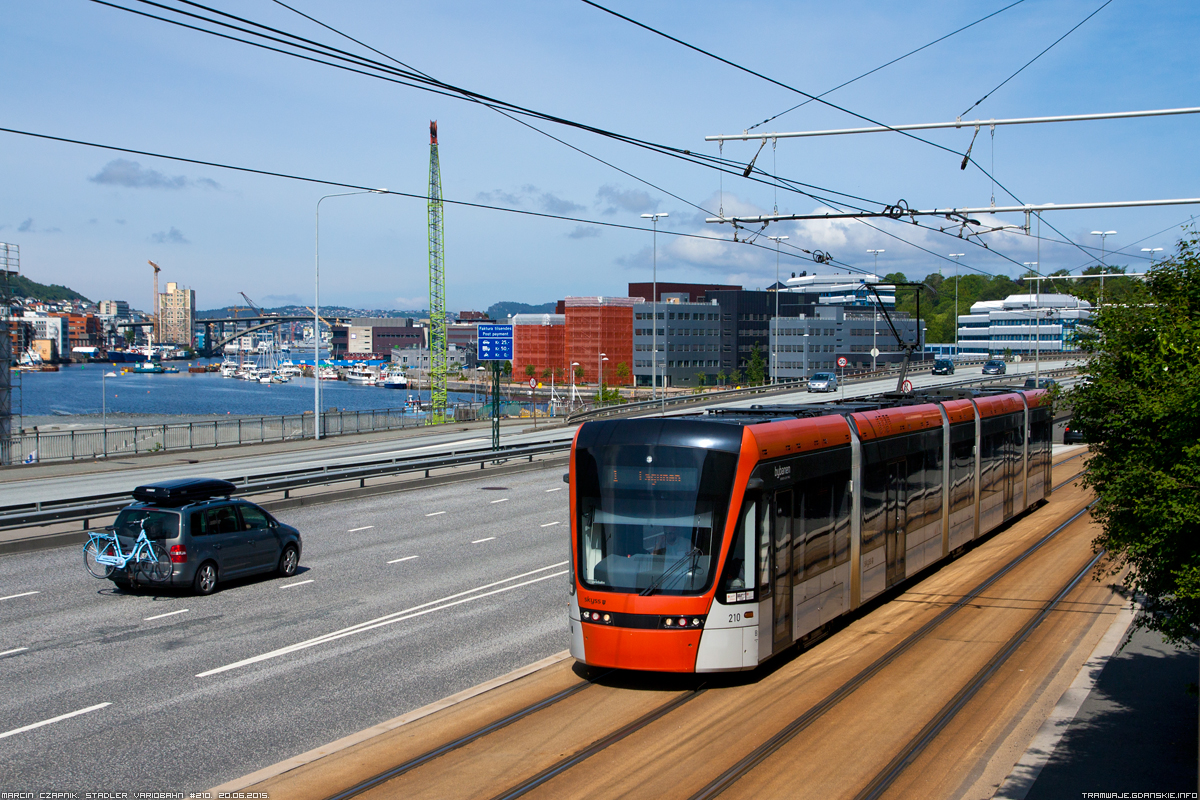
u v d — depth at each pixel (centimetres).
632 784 918
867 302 16075
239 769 963
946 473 2008
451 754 996
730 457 1246
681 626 1188
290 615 1650
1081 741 1020
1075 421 980
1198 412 779
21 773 952
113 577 1791
